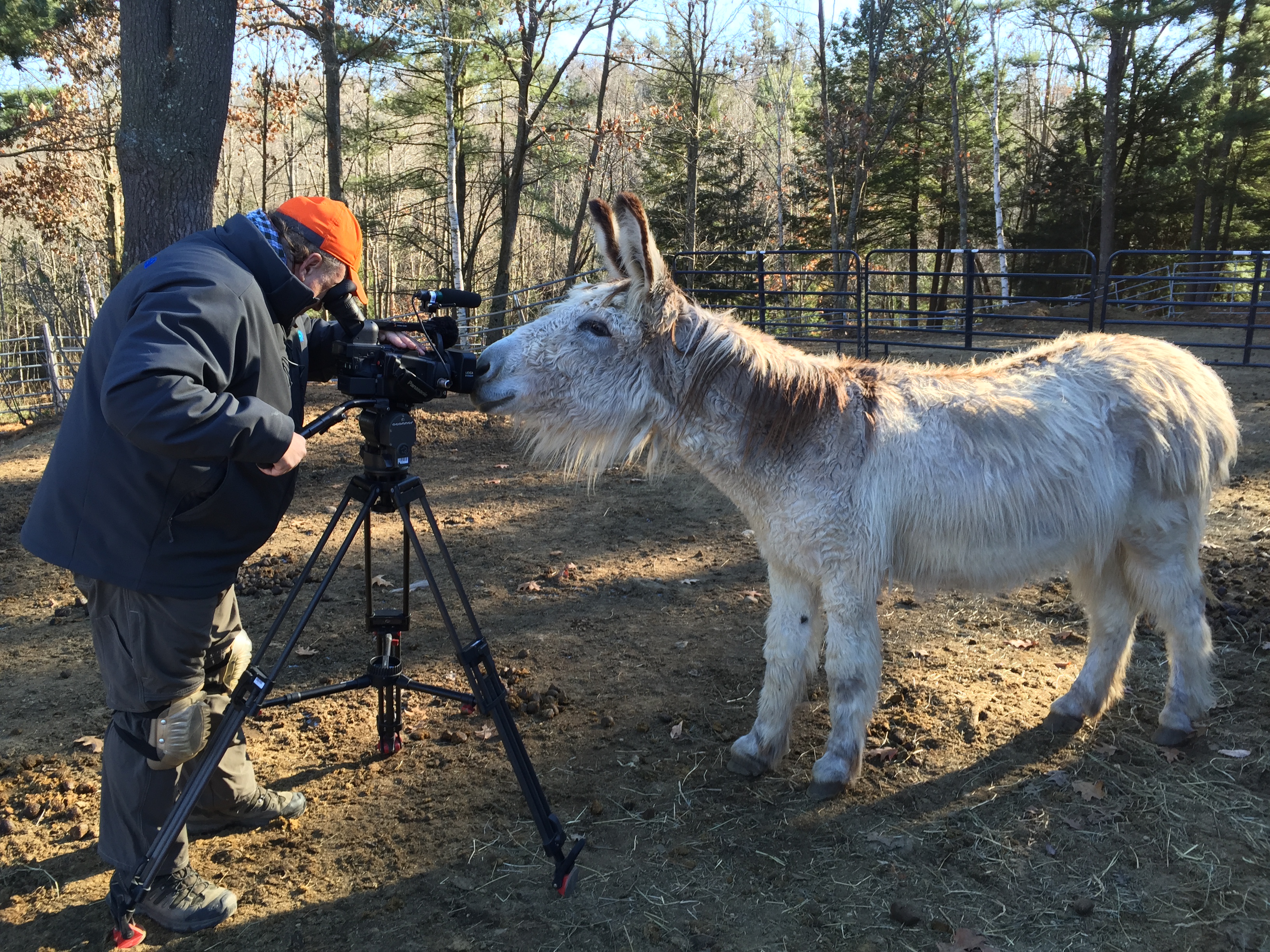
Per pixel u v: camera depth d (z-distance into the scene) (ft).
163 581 7.46
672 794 10.58
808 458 9.65
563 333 9.66
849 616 9.87
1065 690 12.66
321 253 8.03
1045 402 10.26
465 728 12.12
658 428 10.29
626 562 18.47
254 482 7.80
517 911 8.66
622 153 84.58
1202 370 11.44
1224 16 72.74
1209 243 86.02
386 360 8.23
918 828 9.82
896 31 84.84
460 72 61.41
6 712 12.79
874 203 97.55
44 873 9.37
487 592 16.98
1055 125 112.68
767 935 8.33
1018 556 10.13
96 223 83.25
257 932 8.39
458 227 59.26
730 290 39.01
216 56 26.27
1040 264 93.15
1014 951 8.07
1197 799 10.14
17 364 47.80
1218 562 16.56
